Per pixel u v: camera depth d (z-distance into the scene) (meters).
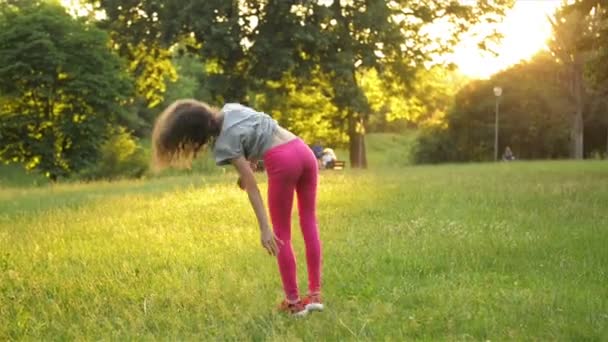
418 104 37.22
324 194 13.70
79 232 9.39
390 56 33.28
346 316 4.94
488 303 5.18
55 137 33.19
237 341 4.52
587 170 24.39
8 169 49.69
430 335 4.52
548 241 7.67
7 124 32.00
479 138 58.78
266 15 29.59
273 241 5.02
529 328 4.54
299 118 37.97
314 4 29.36
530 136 57.47
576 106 50.19
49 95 31.61
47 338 4.75
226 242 8.10
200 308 5.22
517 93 57.00
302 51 30.73
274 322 4.84
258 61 29.98
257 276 6.32
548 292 5.42
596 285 5.67
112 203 13.63
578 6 19.31
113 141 37.28
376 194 13.59
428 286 5.80
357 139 36.00
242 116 5.07
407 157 62.88
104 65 32.28
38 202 15.18
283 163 5.06
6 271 6.74
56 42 31.53
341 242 8.03
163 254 7.47
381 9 30.84
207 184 17.80
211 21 28.42
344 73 30.06
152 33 30.55
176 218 10.55
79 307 5.41
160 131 5.00
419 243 7.71
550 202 11.67
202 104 5.11
